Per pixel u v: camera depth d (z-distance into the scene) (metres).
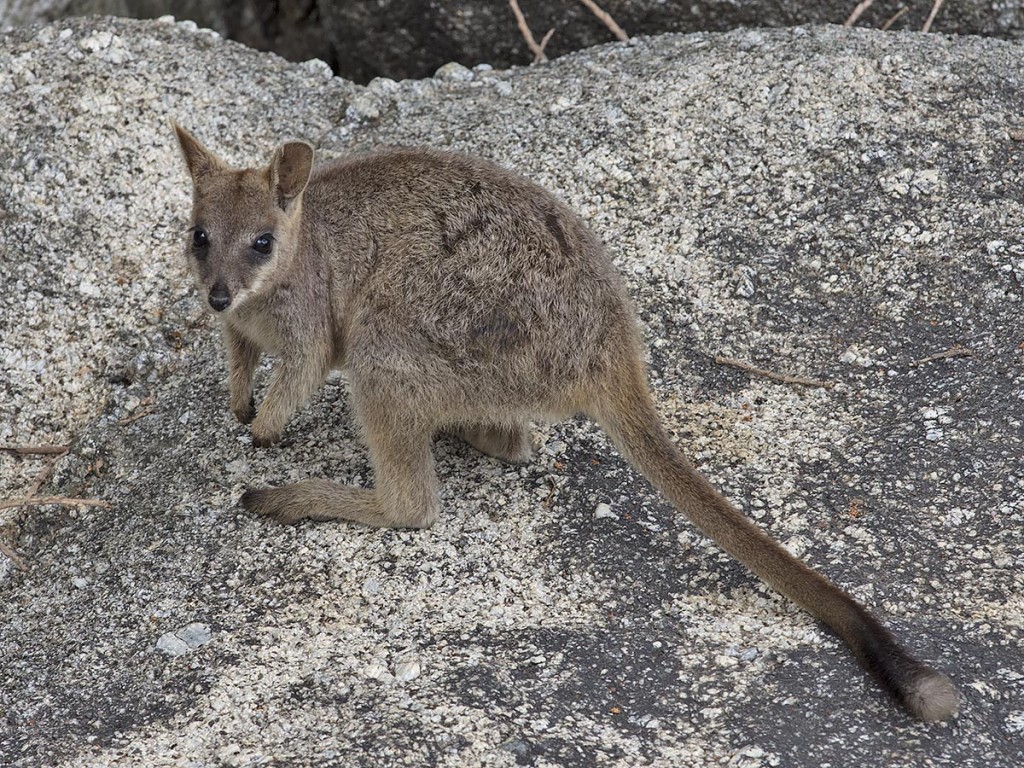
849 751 8.34
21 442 12.59
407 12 17.58
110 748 8.98
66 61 15.02
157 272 13.58
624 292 10.95
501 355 10.38
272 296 11.00
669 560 10.40
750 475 11.16
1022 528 10.29
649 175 13.98
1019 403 11.34
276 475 11.53
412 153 11.19
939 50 14.91
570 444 11.70
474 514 10.94
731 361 12.32
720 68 14.86
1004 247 12.80
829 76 14.49
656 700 8.95
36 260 13.58
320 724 8.85
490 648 9.52
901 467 11.00
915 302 12.55
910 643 9.23
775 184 13.72
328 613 10.07
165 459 11.88
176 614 10.26
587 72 15.62
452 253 10.49
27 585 11.12
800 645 9.33
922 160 13.70
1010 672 8.91
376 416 10.65
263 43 20.78
